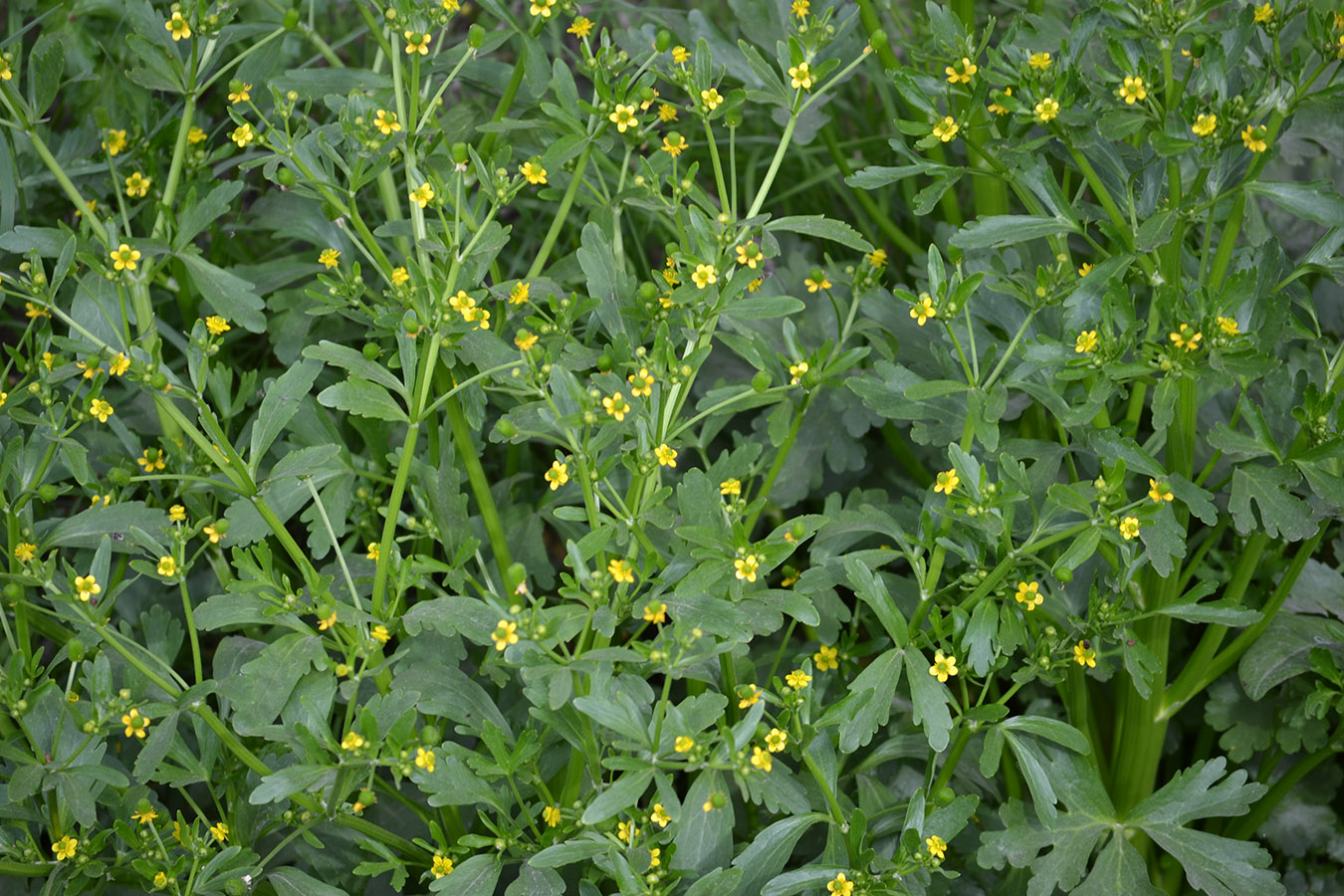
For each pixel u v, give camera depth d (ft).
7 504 3.06
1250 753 3.28
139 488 3.32
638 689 2.97
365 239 3.06
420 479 3.21
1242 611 3.01
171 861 3.04
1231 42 3.04
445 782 2.94
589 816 2.83
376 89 3.26
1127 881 3.08
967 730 3.07
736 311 3.00
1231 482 3.21
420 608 2.98
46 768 2.95
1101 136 3.03
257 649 3.19
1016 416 3.29
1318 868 3.35
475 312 2.96
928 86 3.10
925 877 3.00
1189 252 3.21
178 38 3.14
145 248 3.14
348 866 3.25
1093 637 3.05
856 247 3.07
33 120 3.22
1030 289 3.14
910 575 3.39
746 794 2.88
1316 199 2.96
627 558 2.92
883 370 3.10
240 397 3.32
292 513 3.19
